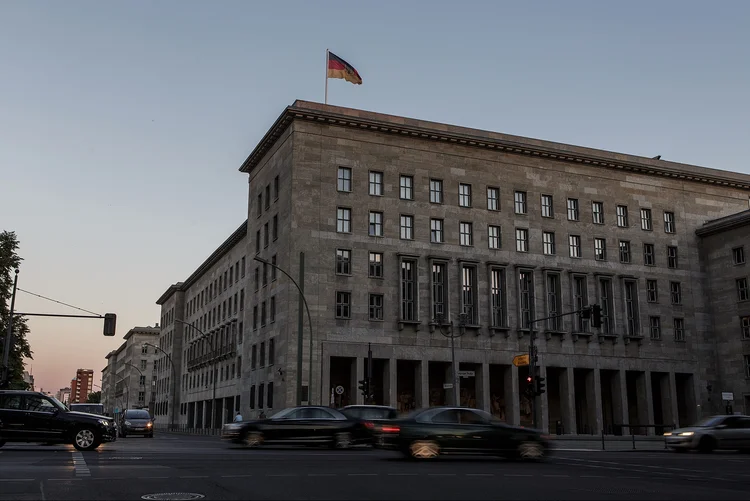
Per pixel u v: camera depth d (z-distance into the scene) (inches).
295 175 2186.3
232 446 1169.4
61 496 473.7
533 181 2487.7
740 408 2522.1
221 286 3388.3
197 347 3811.5
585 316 1535.4
